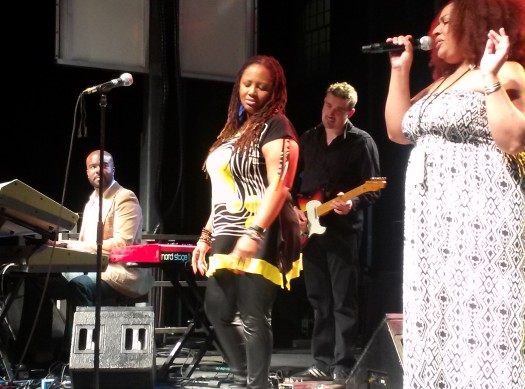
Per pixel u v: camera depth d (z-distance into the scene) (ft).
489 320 6.73
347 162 13.70
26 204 11.73
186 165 25.08
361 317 19.25
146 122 18.88
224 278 9.16
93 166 15.26
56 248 12.48
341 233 13.41
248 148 9.04
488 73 6.55
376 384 10.46
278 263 9.05
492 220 6.80
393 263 20.85
